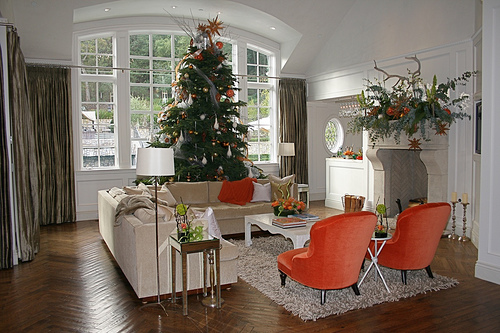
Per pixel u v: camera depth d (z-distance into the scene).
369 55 7.74
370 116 6.45
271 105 9.65
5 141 4.71
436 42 6.42
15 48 4.91
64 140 7.52
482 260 4.24
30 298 3.84
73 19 7.20
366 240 3.50
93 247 5.72
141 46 8.41
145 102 8.42
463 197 5.70
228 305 3.63
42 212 7.29
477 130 5.57
